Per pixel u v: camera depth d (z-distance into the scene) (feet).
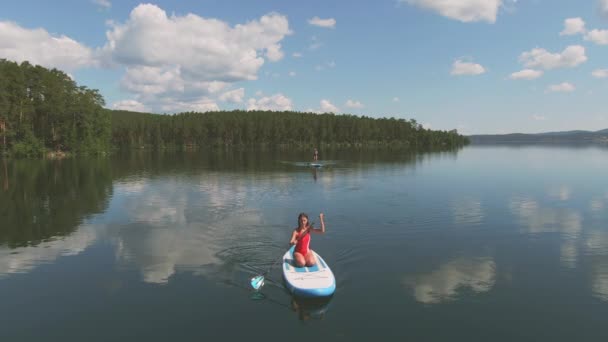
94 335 23.88
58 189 85.51
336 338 23.44
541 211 61.05
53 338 23.57
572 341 23.12
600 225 51.65
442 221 54.13
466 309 27.25
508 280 32.48
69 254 39.45
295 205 66.85
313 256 35.17
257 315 26.37
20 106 202.18
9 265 36.19
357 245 42.52
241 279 32.73
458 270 34.86
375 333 24.04
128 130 437.58
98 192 81.61
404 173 124.47
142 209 63.31
